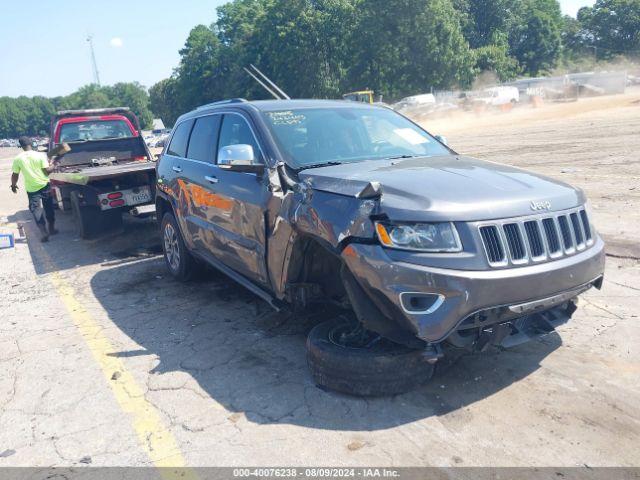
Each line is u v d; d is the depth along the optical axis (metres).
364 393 3.42
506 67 62.06
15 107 173.88
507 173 3.69
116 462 3.02
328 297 3.98
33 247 9.00
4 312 5.70
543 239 3.18
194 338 4.68
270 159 4.12
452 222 3.01
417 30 52.53
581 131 19.34
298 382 3.76
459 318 2.96
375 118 4.89
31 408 3.67
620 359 3.76
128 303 5.73
